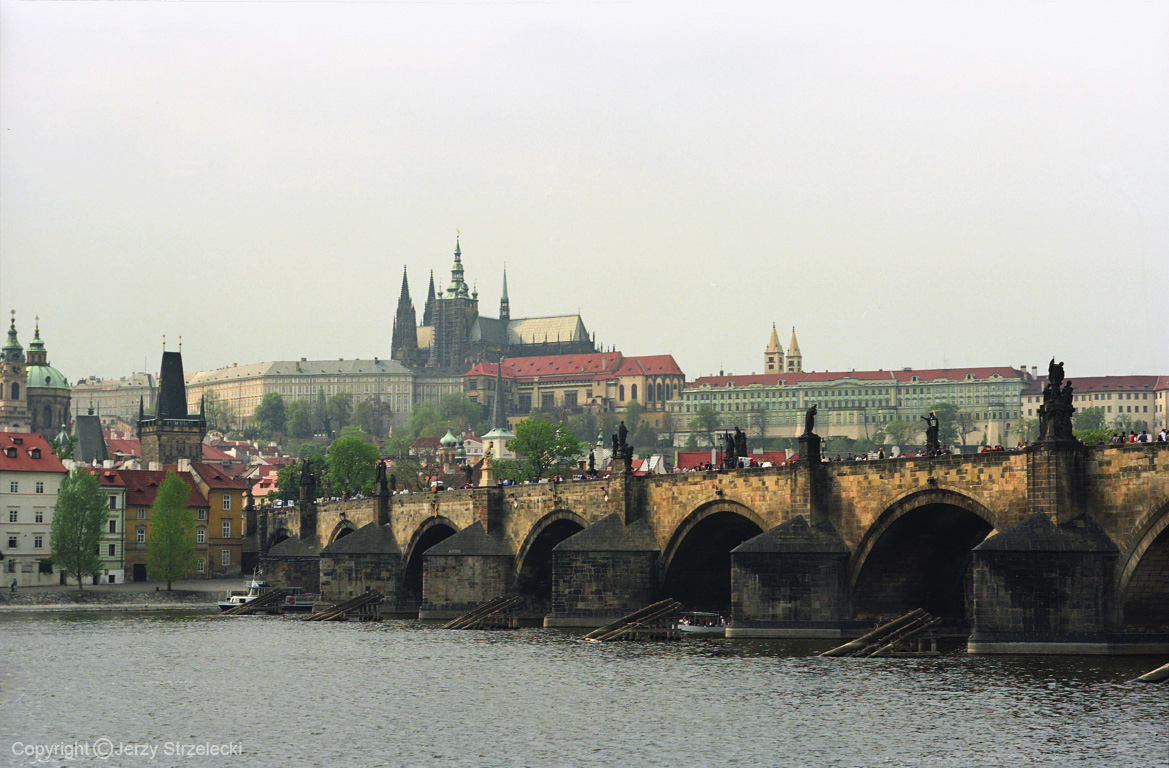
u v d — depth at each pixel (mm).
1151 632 132000
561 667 152125
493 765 106188
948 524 154500
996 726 110125
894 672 136125
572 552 187125
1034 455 134375
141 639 196375
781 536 159625
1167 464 125812
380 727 120938
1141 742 104750
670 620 177375
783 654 149750
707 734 113375
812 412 162000
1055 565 131000
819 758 104438
